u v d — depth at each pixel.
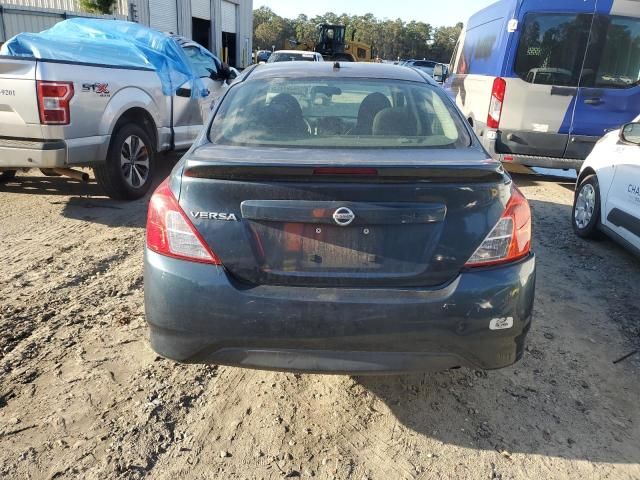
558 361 3.49
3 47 5.95
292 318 2.43
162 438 2.70
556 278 4.85
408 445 2.72
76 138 5.71
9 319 3.70
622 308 4.29
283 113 3.26
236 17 33.16
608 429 2.88
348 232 2.46
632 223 4.89
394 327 2.44
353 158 2.70
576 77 7.51
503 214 2.54
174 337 2.55
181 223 2.50
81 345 3.45
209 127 3.21
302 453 2.65
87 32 7.50
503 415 2.96
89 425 2.75
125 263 4.80
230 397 3.04
